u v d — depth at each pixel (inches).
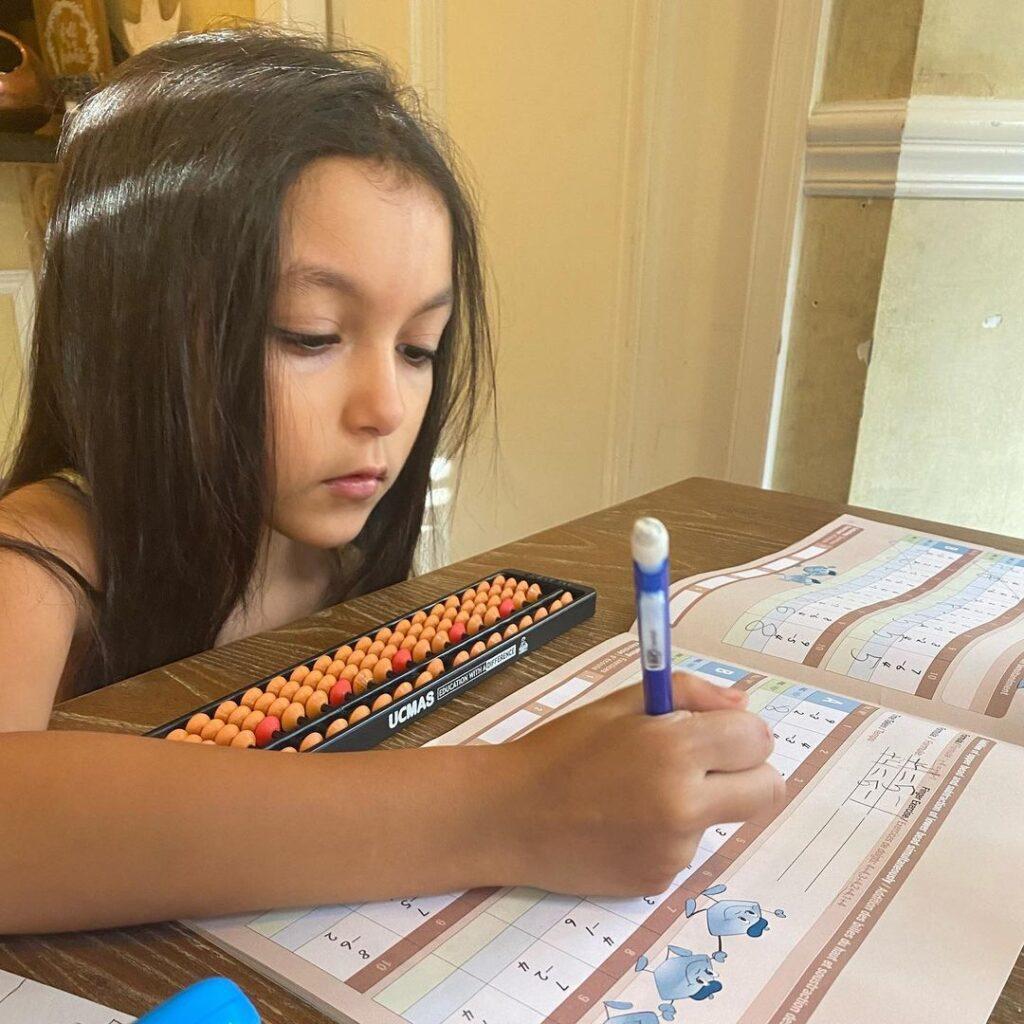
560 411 64.7
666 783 12.8
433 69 63.9
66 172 21.8
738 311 53.3
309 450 20.9
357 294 19.9
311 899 12.9
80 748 13.5
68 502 22.8
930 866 14.0
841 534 31.0
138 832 12.4
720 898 13.3
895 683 20.0
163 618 22.6
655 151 54.3
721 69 50.4
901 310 45.4
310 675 18.8
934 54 41.2
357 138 20.4
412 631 21.3
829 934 12.6
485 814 13.3
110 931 12.6
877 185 43.8
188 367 19.7
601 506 64.3
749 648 21.9
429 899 13.3
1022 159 42.4
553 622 21.9
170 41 24.5
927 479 49.1
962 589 25.7
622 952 12.3
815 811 15.4
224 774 13.1
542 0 57.2
